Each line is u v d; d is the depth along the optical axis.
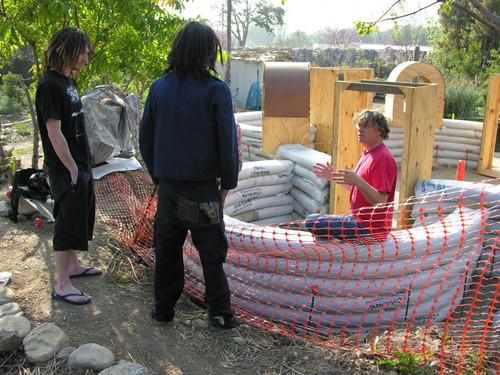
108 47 6.55
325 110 8.62
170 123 2.71
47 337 2.86
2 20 5.24
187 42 2.65
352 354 3.00
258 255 3.69
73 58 3.07
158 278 3.11
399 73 9.26
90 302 3.42
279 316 3.63
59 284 3.38
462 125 9.66
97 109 6.41
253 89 22.45
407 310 3.59
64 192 3.20
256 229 3.86
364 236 3.48
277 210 6.56
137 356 2.88
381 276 3.51
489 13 6.07
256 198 6.38
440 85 9.52
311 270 3.57
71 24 5.92
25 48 26.81
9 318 3.00
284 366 2.87
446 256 3.61
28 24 5.52
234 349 3.02
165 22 6.16
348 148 6.21
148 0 5.97
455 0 6.15
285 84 7.10
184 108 2.68
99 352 2.77
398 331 3.30
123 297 3.55
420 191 4.88
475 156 9.73
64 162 3.11
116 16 5.95
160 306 3.17
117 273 3.90
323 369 2.81
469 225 3.75
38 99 3.05
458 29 27.06
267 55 24.92
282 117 7.16
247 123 9.76
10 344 2.79
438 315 3.67
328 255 3.51
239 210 6.11
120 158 6.85
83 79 6.53
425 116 4.96
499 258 4.24
